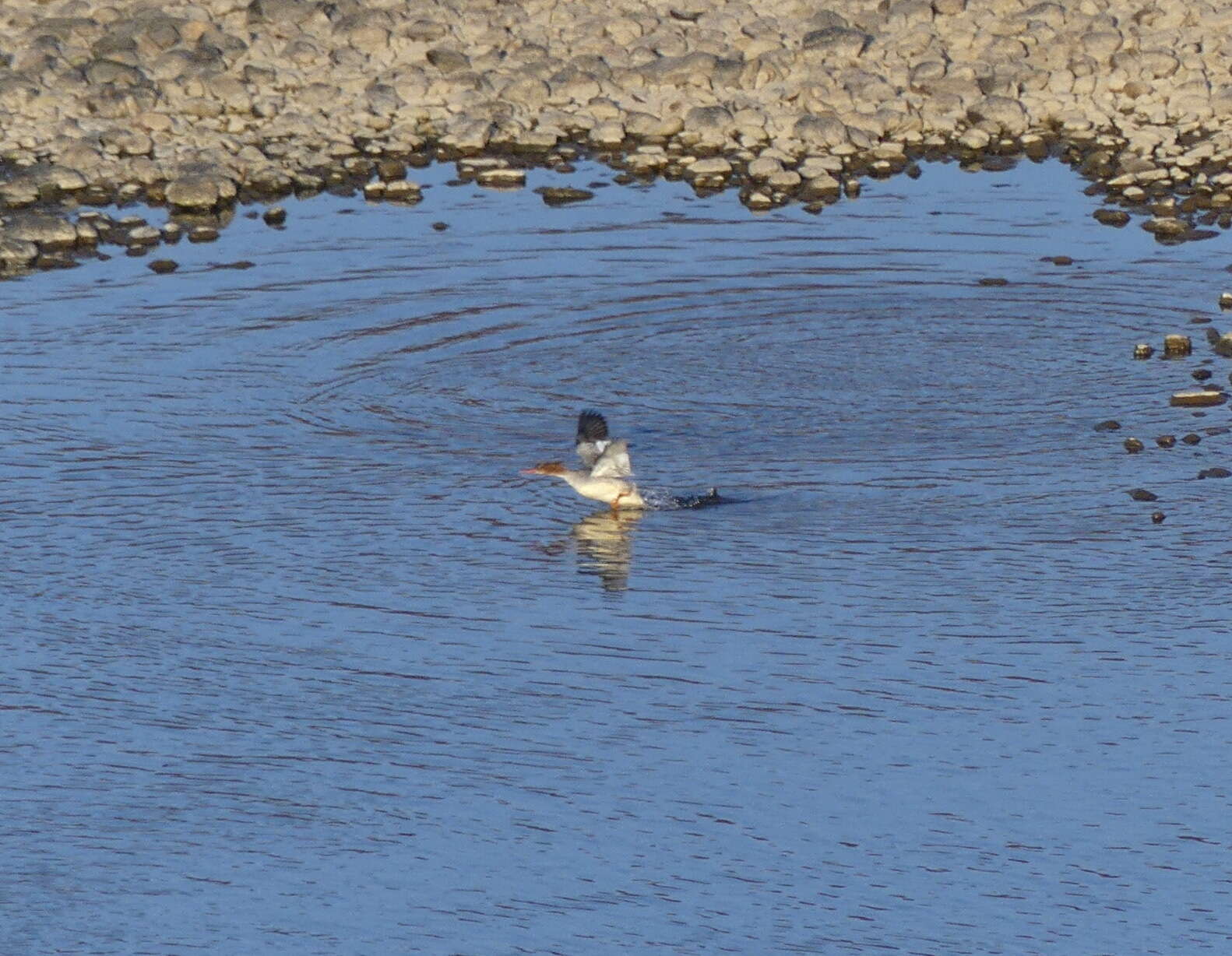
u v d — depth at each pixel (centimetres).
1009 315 3488
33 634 2594
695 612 2636
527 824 2238
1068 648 2544
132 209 3897
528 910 2114
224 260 3719
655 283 3616
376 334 3434
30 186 3900
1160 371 3291
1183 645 2544
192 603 2664
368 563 2762
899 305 3525
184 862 2191
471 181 4022
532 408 3195
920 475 2975
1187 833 2214
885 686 2472
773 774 2312
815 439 3089
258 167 4000
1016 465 3002
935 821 2236
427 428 3131
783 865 2172
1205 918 2095
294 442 3088
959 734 2378
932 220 3853
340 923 2100
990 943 2061
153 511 2892
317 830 2234
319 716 2423
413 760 2344
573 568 2742
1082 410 3172
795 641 2567
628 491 2858
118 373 3303
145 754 2356
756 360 3344
